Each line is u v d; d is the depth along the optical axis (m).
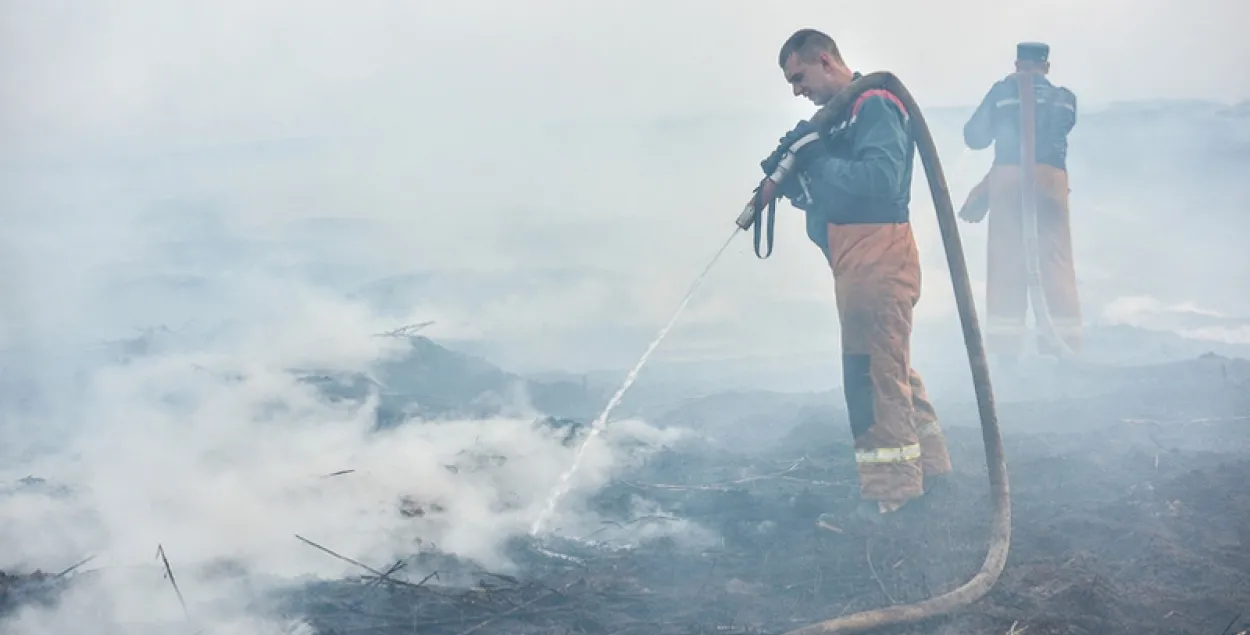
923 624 4.93
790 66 6.09
